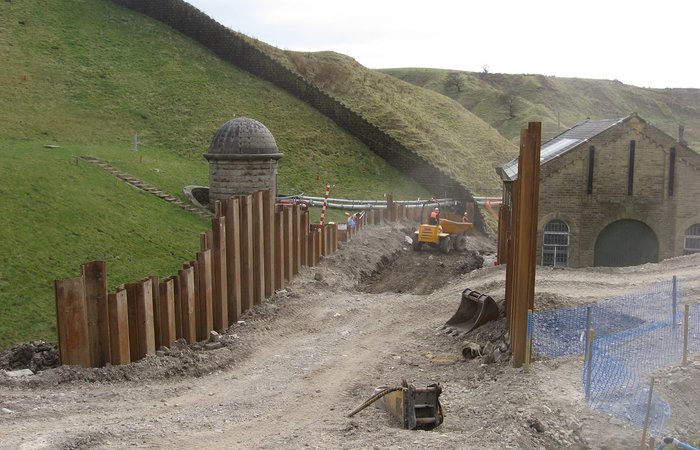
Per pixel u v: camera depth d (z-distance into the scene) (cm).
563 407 1434
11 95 5047
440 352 1973
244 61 6488
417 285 3238
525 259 1644
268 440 1302
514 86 14988
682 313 2075
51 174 3189
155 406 1512
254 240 2389
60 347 1667
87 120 5078
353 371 1797
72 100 5300
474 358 1877
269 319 2305
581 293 2409
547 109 13012
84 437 1275
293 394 1614
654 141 3325
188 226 3231
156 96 5694
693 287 2408
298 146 5566
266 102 6062
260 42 7356
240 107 5866
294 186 4991
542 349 1766
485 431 1320
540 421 1356
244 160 3725
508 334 1903
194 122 5488
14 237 2414
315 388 1659
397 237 4203
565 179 3369
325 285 2822
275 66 6384
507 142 7419
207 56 6494
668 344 1809
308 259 3081
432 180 5516
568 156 3347
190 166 4666
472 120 7694
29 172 3092
